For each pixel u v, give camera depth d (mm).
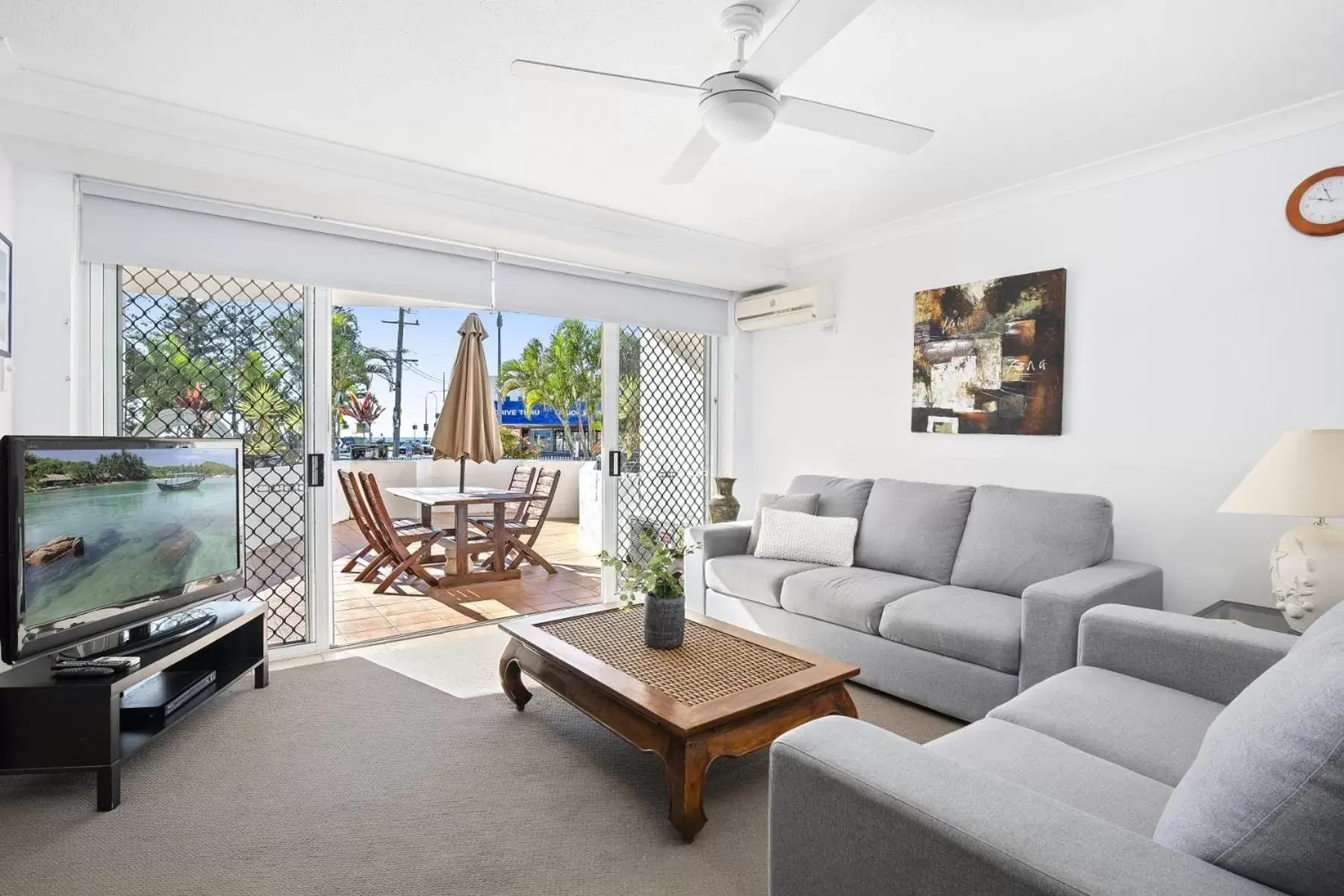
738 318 5070
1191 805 948
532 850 1888
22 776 2266
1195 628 1843
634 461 4824
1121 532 3156
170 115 2668
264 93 2564
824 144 2980
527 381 13383
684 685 2160
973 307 3707
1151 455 3064
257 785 2217
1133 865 854
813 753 1143
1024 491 3199
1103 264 3223
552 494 5793
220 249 3150
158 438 2574
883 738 1184
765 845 1928
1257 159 2758
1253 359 2777
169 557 2600
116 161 2682
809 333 4715
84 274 2920
